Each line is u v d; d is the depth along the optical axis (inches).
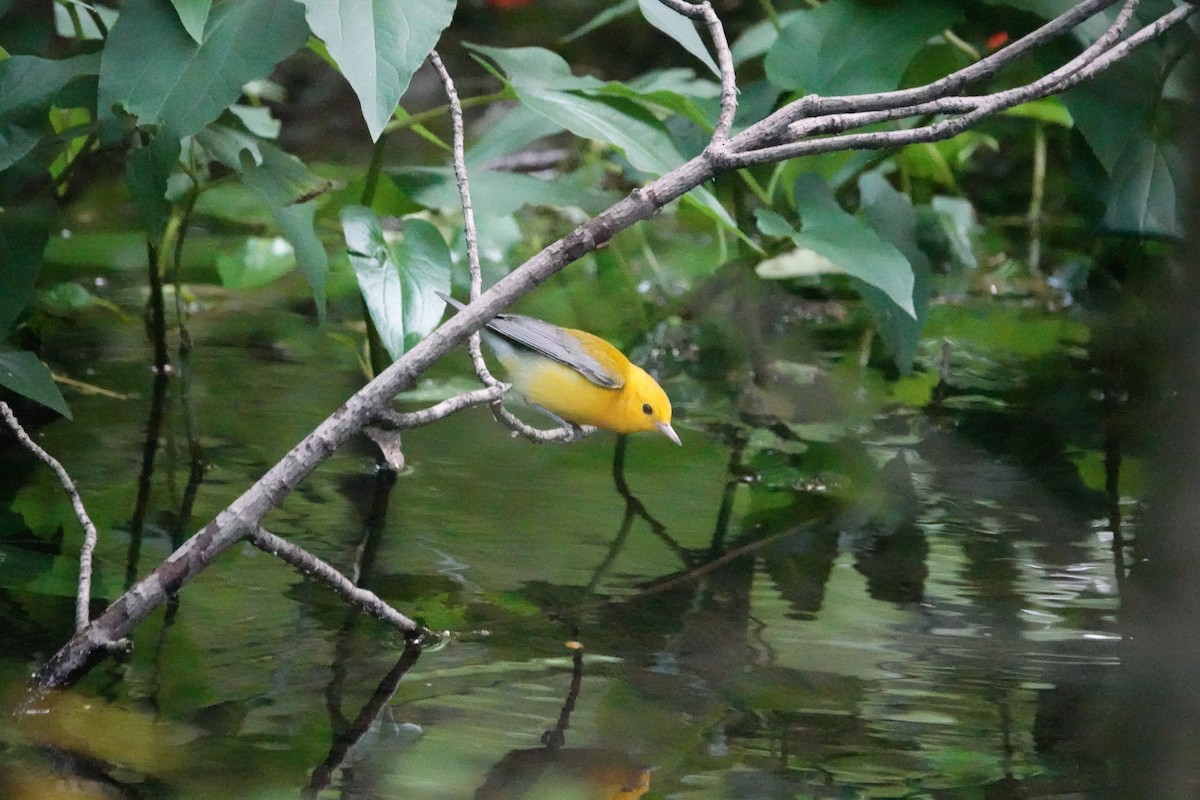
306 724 201.0
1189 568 263.7
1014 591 260.5
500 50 350.9
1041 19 352.5
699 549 282.2
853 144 217.2
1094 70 224.2
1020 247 546.9
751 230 444.8
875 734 200.1
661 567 271.1
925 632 240.5
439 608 246.8
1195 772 188.2
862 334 460.8
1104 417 374.3
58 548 266.1
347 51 240.1
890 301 382.6
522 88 328.8
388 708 207.2
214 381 388.5
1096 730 201.8
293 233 315.6
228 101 266.4
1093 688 217.3
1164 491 297.6
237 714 203.9
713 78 668.7
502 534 287.0
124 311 452.1
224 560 269.4
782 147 217.2
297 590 255.4
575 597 254.4
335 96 685.9
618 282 492.7
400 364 215.2
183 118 266.2
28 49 357.7
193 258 516.4
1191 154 332.8
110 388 378.9
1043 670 224.5
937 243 498.6
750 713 207.6
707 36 514.3
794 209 425.4
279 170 334.3
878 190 391.2
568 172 623.8
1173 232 340.8
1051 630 241.9
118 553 264.8
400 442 346.6
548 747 194.9
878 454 347.3
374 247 305.4
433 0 246.8
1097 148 331.9
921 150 502.6
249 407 364.5
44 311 410.6
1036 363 427.2
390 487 315.0
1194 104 334.6
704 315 458.3
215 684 214.1
